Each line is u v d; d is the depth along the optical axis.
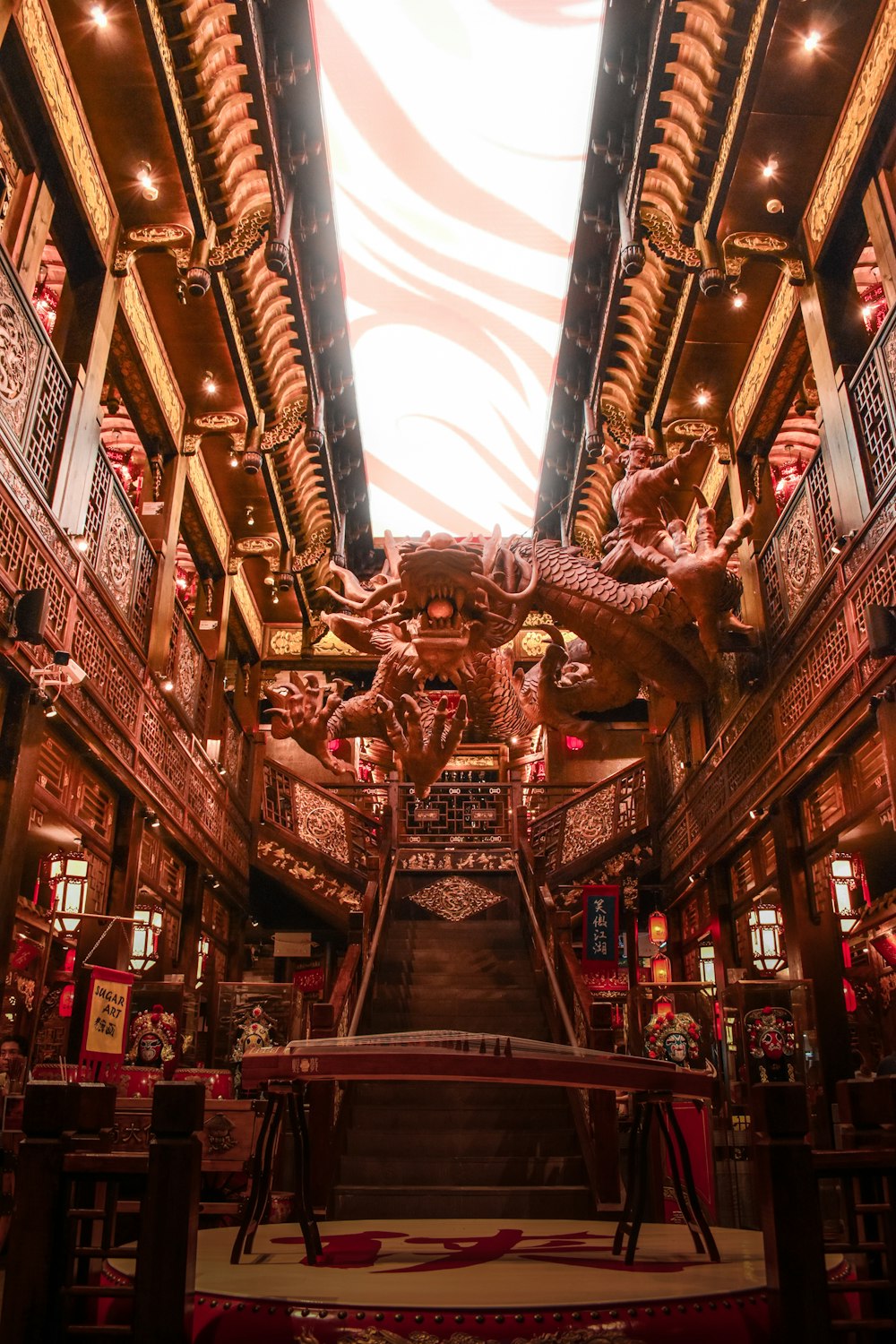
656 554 9.28
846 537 7.54
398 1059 3.19
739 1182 7.23
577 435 13.04
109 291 8.36
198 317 9.84
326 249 10.52
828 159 8.02
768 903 9.40
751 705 9.80
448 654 8.85
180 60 7.50
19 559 6.35
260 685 15.36
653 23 8.06
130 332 9.16
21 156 7.18
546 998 9.36
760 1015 7.59
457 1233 4.55
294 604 15.52
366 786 15.59
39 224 7.36
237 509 13.05
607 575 9.83
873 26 7.11
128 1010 6.80
